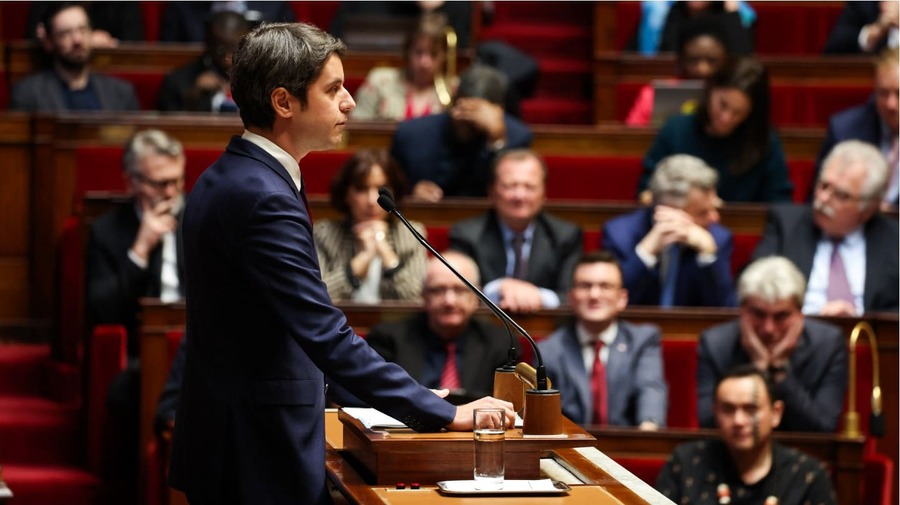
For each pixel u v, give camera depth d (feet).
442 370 37.65
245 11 61.93
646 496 21.15
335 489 20.61
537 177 43.45
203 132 50.29
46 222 50.67
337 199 42.45
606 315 38.09
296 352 20.01
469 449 19.75
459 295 37.32
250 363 19.81
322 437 20.18
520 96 61.36
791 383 37.99
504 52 61.05
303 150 20.24
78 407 44.93
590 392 38.11
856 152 43.06
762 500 34.09
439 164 48.60
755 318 38.11
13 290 50.67
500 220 43.73
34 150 50.52
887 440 40.19
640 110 56.54
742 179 48.49
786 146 52.95
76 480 41.47
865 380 40.24
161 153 42.83
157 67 58.39
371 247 41.63
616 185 51.93
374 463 19.97
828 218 43.04
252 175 19.69
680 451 34.65
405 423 19.86
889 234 43.34
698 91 54.08
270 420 19.69
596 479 20.38
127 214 43.50
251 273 19.40
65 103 54.70
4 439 43.50
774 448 34.55
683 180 42.45
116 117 50.57
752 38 63.77
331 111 19.98
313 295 19.36
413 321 38.27
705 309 40.65
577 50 72.23
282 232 19.40
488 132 48.32
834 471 35.60
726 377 33.99
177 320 38.65
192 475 20.06
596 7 64.80
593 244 46.26
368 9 62.54
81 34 54.44
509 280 40.29
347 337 19.38
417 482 19.77
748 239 46.19
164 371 38.55
